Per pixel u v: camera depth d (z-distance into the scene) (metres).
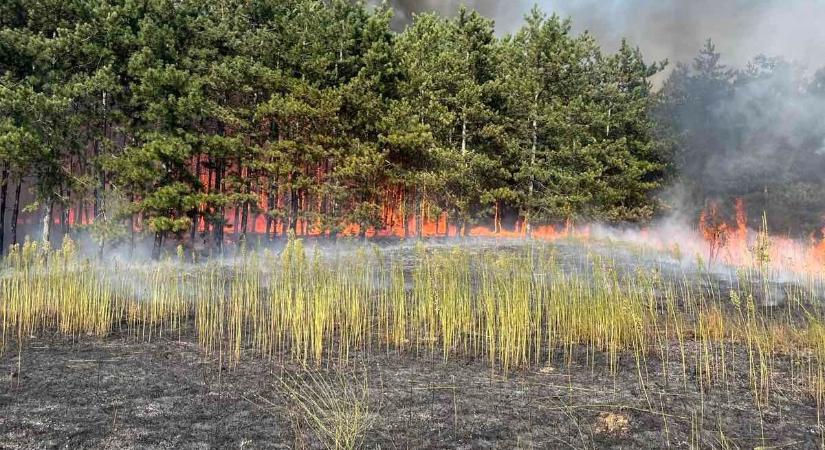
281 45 21.03
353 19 24.34
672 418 5.43
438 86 24.92
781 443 4.89
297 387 6.23
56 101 15.70
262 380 6.46
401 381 6.50
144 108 18.48
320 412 5.47
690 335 8.61
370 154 21.48
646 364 7.21
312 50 21.41
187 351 7.66
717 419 5.40
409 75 24.22
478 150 25.41
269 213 21.08
